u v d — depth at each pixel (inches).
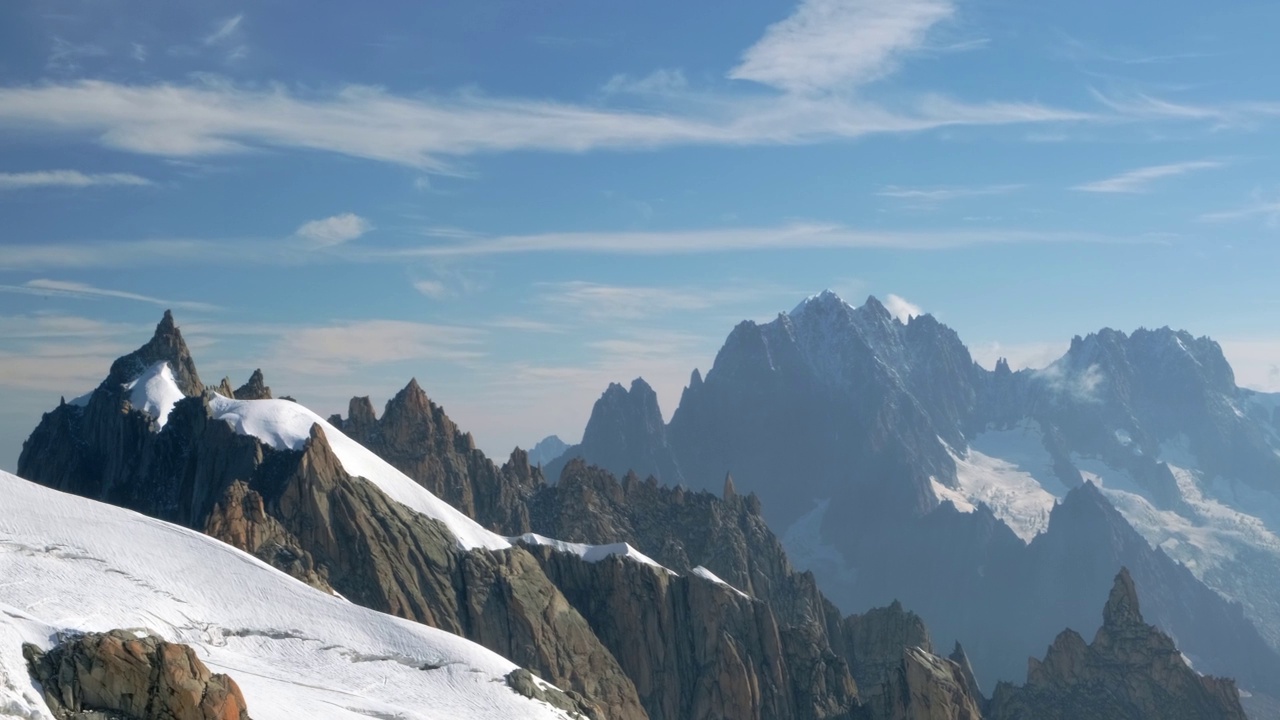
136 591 7062.0
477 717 7145.7
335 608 7775.6
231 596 7500.0
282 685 6732.3
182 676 5408.5
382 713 6663.4
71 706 5231.3
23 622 5536.4
